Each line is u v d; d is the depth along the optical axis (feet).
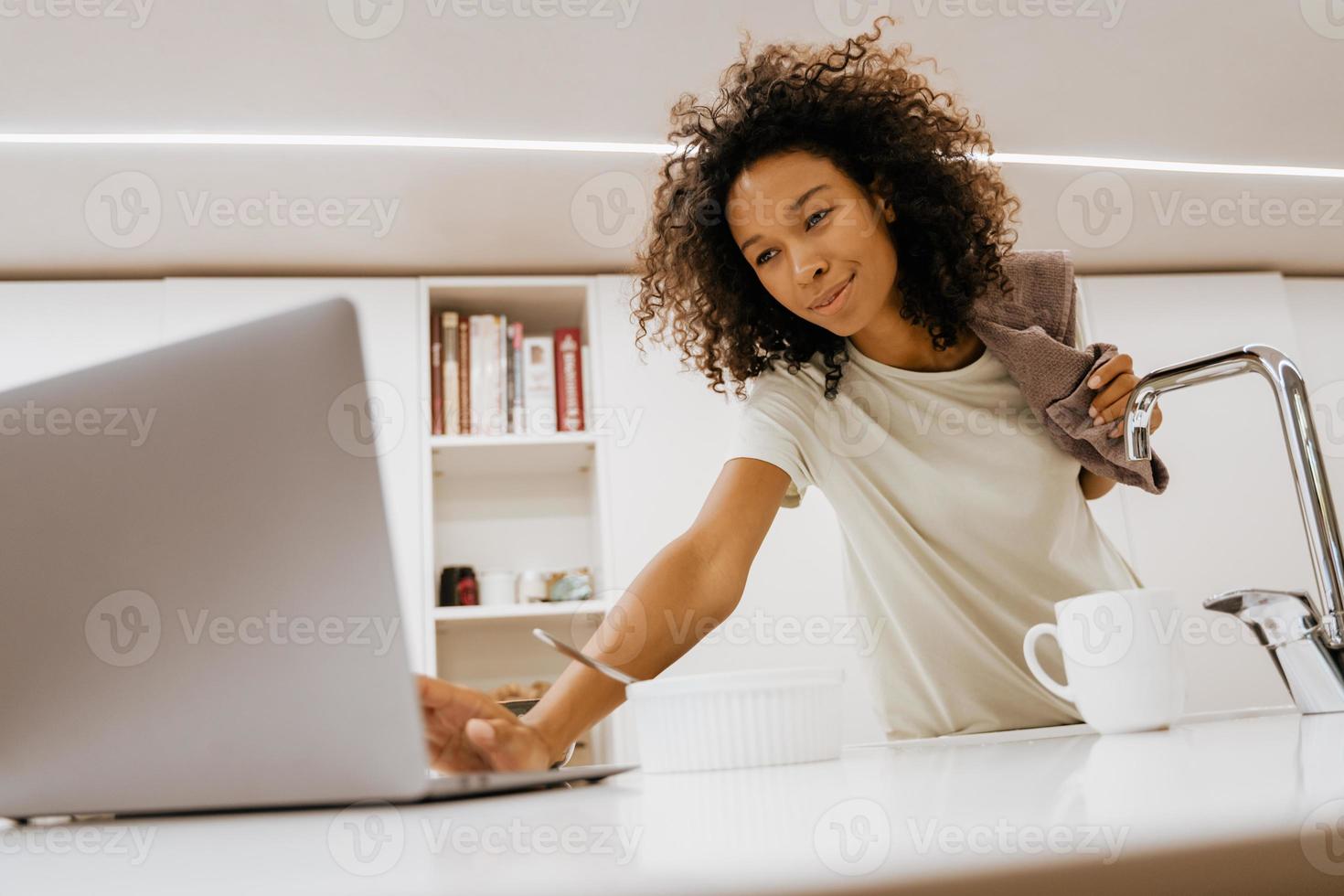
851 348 4.11
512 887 0.89
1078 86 6.85
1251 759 1.49
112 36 5.73
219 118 6.46
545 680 8.27
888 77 4.14
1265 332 9.38
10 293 7.84
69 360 7.77
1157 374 2.82
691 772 2.11
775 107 3.75
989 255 3.98
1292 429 2.56
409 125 6.68
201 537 1.38
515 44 6.06
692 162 4.09
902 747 2.66
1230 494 8.96
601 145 7.03
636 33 6.06
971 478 3.90
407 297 8.26
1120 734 2.43
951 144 4.14
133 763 1.46
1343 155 7.85
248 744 1.40
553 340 8.44
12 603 1.47
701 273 4.21
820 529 8.22
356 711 1.38
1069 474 3.99
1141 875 0.92
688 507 8.12
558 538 8.75
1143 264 9.36
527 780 1.69
